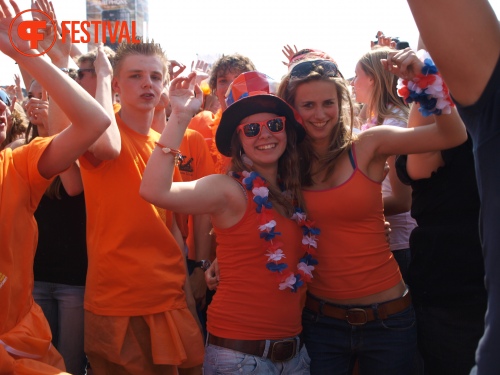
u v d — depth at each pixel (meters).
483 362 1.24
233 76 3.80
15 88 6.03
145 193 2.25
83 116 2.21
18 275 2.23
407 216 3.41
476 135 1.32
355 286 2.50
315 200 2.49
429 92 2.11
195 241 3.38
